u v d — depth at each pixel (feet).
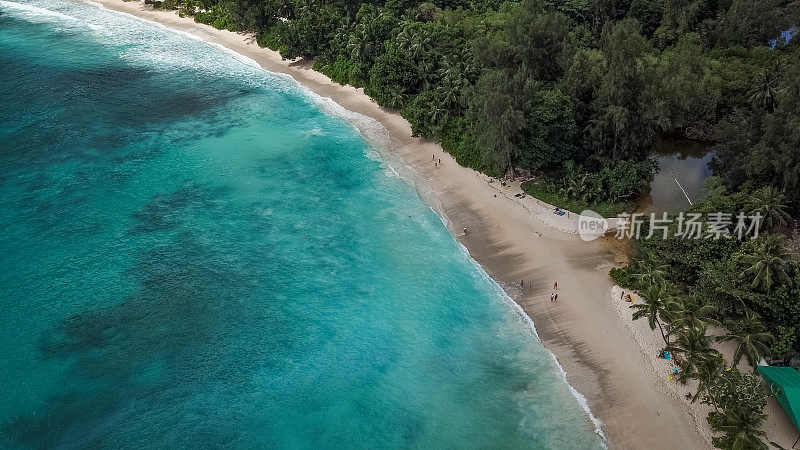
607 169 264.11
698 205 226.99
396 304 226.79
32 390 192.65
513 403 190.70
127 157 310.24
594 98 270.26
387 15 356.38
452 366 203.41
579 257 237.86
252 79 393.09
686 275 211.82
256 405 190.80
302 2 400.26
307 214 271.69
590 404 186.91
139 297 227.81
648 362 195.52
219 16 465.06
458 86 294.87
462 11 384.06
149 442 178.81
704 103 287.28
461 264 242.99
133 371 200.23
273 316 222.07
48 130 330.95
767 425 170.50
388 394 194.70
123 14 505.66
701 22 348.38
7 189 281.95
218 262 245.04
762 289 189.16
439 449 178.09
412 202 277.64
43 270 238.27
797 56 300.40
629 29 284.82
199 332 214.90
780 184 233.14
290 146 320.70
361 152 314.76
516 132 258.16
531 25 282.36
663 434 175.73
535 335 211.61
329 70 379.14
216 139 327.47
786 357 180.65
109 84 385.29
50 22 490.08
